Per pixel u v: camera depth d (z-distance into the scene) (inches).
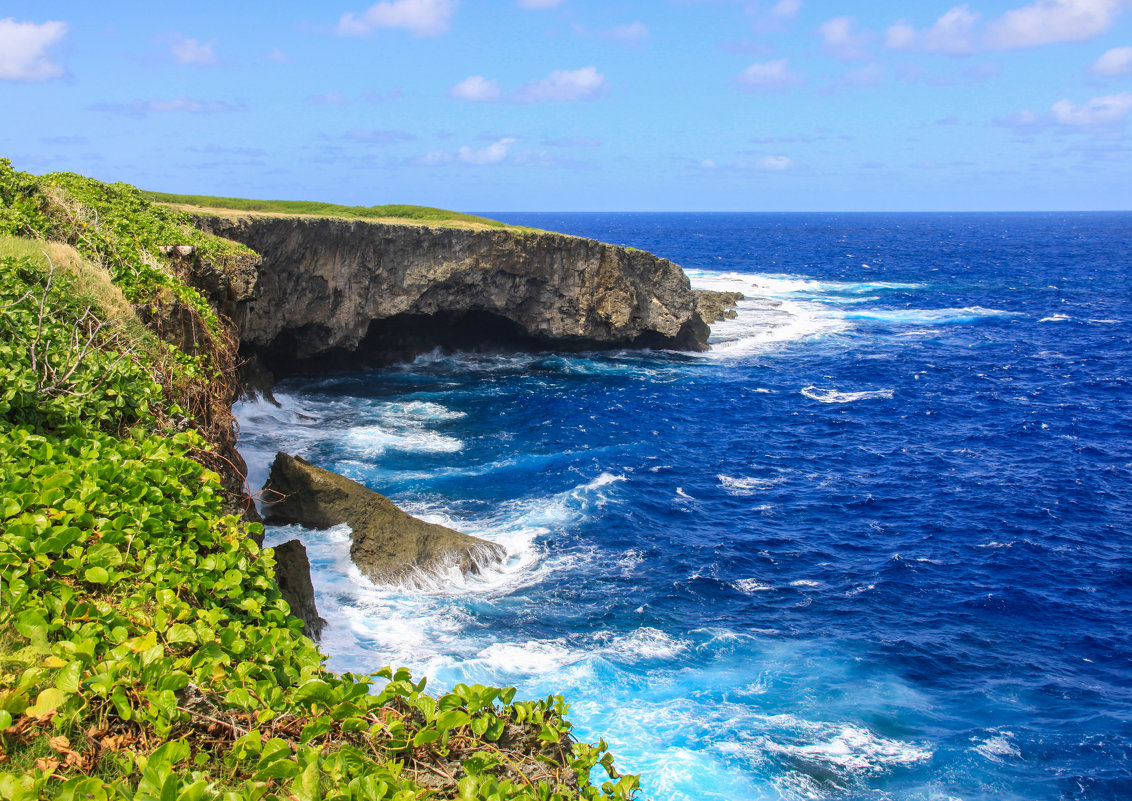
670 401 1721.2
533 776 270.8
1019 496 1209.4
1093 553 1021.2
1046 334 2591.0
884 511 1145.4
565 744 294.4
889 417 1642.5
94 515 336.8
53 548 304.5
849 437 1509.6
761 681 708.0
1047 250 6717.5
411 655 703.1
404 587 820.0
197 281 895.1
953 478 1286.9
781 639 783.7
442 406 1596.9
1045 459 1391.5
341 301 1726.1
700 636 776.9
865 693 700.0
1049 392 1847.9
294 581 701.9
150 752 233.6
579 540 977.5
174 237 938.1
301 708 270.8
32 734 231.6
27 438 376.5
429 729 264.7
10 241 574.9
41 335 458.3
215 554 349.1
